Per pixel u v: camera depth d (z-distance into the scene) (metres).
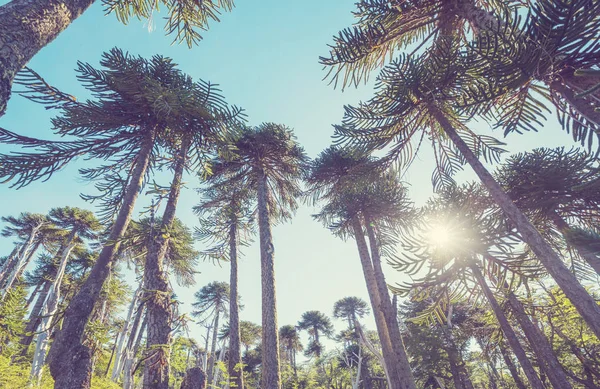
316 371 30.47
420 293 6.23
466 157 4.42
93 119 5.96
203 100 5.82
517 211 3.66
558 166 5.73
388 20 5.45
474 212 7.09
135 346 11.50
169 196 6.80
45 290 17.00
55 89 4.63
